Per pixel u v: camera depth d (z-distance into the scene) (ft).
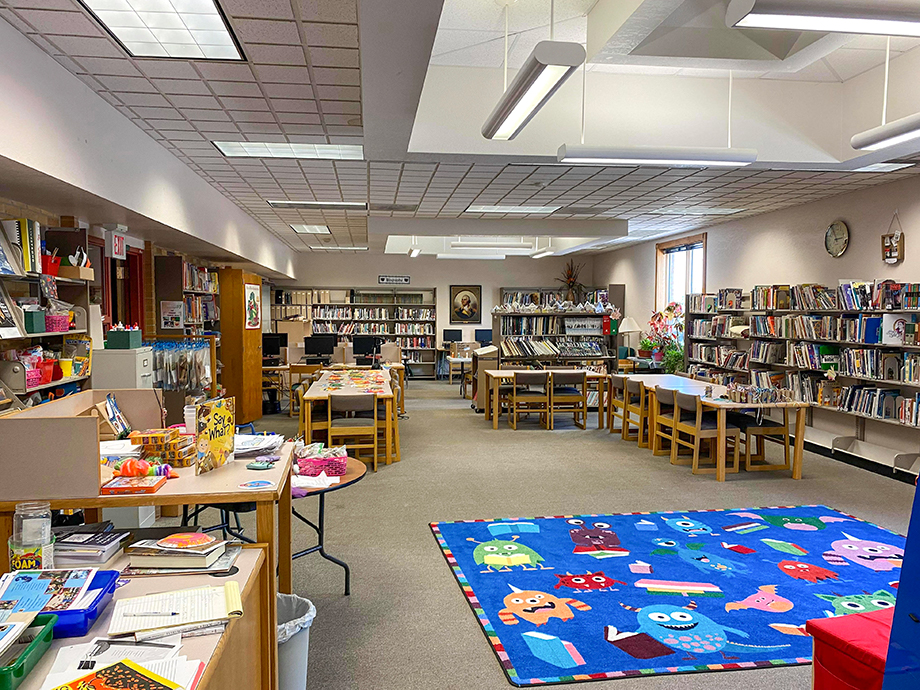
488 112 18.38
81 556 6.89
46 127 11.49
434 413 35.14
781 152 19.60
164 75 12.60
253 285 32.24
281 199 26.81
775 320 27.58
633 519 16.60
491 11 14.23
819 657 7.64
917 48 17.06
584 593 12.09
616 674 9.32
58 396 14.88
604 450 25.32
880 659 6.82
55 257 14.83
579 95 18.81
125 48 11.31
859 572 13.12
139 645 5.16
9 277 13.37
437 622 11.01
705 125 19.35
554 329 39.50
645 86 19.10
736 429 21.74
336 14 9.95
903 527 16.05
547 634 10.49
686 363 35.60
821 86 19.74
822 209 26.81
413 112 13.98
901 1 8.63
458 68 18.26
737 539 15.10
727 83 19.39
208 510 17.40
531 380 29.81
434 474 21.38
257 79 12.76
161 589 6.23
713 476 21.22
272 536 7.48
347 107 14.57
